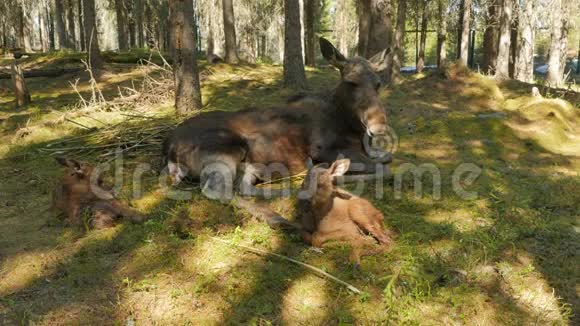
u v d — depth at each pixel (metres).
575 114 9.27
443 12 26.62
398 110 9.66
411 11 29.30
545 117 8.77
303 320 3.50
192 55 9.62
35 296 3.86
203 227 4.96
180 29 9.46
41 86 14.62
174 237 4.69
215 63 18.20
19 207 5.65
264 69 18.03
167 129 8.09
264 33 41.06
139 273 4.14
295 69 12.83
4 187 6.37
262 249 4.46
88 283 4.02
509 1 17.94
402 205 5.47
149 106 10.68
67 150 7.69
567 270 4.12
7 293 3.92
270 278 3.97
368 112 5.80
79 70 16.42
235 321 3.48
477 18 26.62
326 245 4.43
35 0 40.41
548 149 7.75
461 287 3.83
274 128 6.16
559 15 23.36
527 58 21.73
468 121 8.55
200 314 3.59
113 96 12.88
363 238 4.41
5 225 5.18
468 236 4.61
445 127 8.48
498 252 4.42
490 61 23.11
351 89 5.95
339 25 37.94
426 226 4.88
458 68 10.79
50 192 6.10
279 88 12.88
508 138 8.07
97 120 8.95
